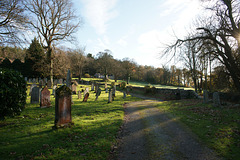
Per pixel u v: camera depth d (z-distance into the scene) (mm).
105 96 20594
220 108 10656
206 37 13648
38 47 41469
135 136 6031
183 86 63219
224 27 13117
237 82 13867
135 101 18000
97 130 6441
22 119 7715
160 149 4789
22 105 7508
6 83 6613
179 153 4480
